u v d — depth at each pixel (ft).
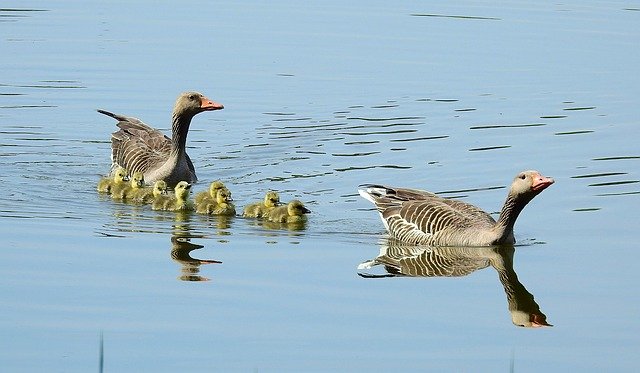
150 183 72.59
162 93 91.50
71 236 60.75
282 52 102.47
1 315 49.19
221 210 66.08
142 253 58.08
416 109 88.33
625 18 117.50
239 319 49.21
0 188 70.74
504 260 58.34
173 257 57.47
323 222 64.90
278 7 118.62
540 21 115.85
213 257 57.77
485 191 69.72
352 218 65.77
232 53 101.60
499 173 73.15
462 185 70.95
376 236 62.75
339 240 61.82
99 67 96.99
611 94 91.86
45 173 74.90
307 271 55.88
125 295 51.83
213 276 54.70
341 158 77.15
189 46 103.35
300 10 117.60
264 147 80.33
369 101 90.27
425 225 61.36
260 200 68.64
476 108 88.48
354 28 111.04
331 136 82.28
